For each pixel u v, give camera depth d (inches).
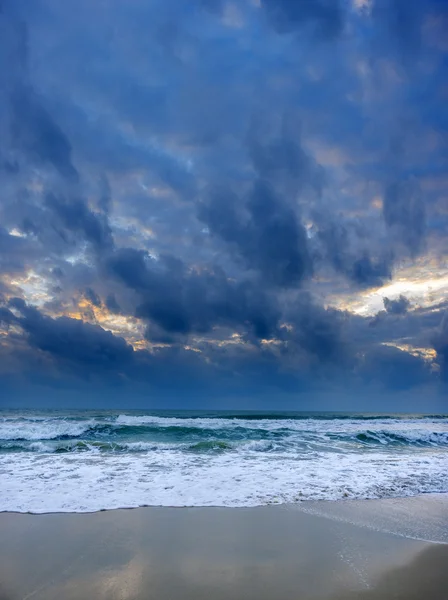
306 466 441.4
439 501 306.2
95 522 245.8
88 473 386.0
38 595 157.1
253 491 323.9
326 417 1540.4
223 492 319.0
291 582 169.3
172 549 205.0
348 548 208.8
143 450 564.4
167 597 155.6
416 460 504.1
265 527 240.4
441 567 186.4
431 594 160.2
